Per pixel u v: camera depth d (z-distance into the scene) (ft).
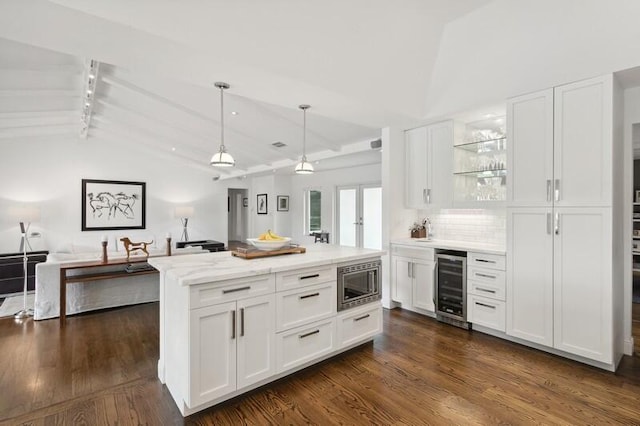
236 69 8.25
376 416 7.06
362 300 10.12
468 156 13.29
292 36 8.00
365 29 8.69
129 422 6.81
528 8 8.65
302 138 19.04
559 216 9.39
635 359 9.50
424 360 9.55
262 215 34.17
